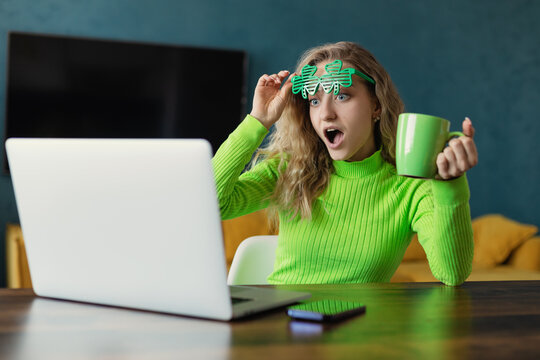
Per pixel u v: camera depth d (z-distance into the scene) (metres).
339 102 1.33
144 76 3.96
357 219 1.38
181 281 0.79
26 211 0.92
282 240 1.43
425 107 4.46
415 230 1.35
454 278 1.12
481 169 4.57
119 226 0.82
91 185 0.83
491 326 0.77
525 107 4.64
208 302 0.78
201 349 0.65
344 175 1.42
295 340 0.69
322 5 4.25
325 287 1.09
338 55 1.37
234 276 1.48
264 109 1.35
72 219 0.87
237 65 4.09
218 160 1.33
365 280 1.35
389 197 1.38
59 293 0.93
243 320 0.79
